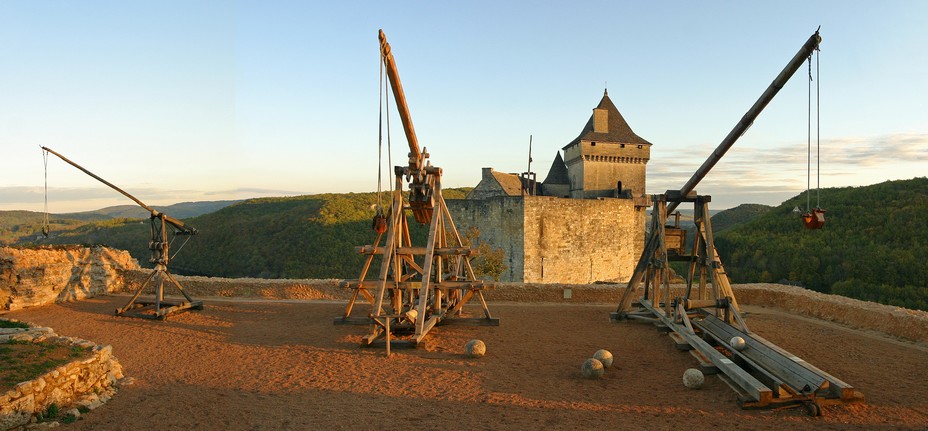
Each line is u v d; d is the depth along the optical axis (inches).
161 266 433.1
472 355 309.6
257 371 277.7
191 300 466.0
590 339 360.5
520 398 236.1
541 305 499.5
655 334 376.8
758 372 270.2
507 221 1284.4
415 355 315.0
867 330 376.5
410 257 421.4
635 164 1925.4
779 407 221.9
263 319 423.8
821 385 224.8
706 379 266.8
